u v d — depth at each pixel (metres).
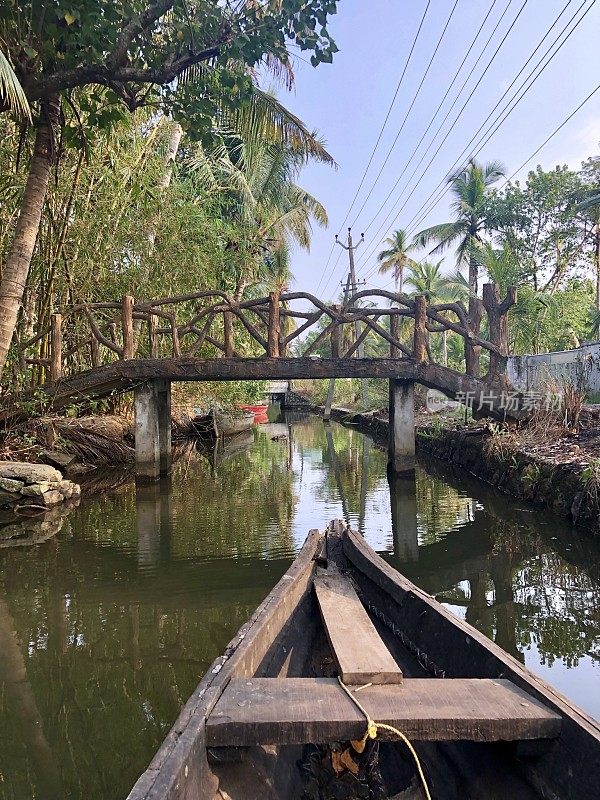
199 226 12.97
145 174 11.68
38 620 4.85
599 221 19.31
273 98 11.32
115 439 12.82
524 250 22.33
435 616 3.26
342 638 3.04
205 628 4.69
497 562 6.20
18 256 7.65
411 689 2.41
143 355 13.00
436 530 7.56
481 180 22.42
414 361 9.77
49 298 10.55
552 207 21.64
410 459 10.62
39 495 8.66
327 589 4.06
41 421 10.18
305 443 18.64
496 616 4.81
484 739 2.14
